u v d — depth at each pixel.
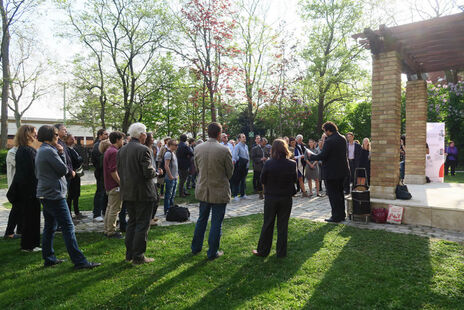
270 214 3.98
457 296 2.94
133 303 2.92
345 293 3.05
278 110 20.50
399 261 3.79
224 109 20.30
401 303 2.84
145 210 3.88
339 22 21.78
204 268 3.70
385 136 6.24
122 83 22.45
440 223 5.34
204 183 3.94
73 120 28.31
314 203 7.96
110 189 5.04
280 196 3.94
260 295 3.02
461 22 5.50
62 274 3.58
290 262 3.85
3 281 3.41
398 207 5.68
